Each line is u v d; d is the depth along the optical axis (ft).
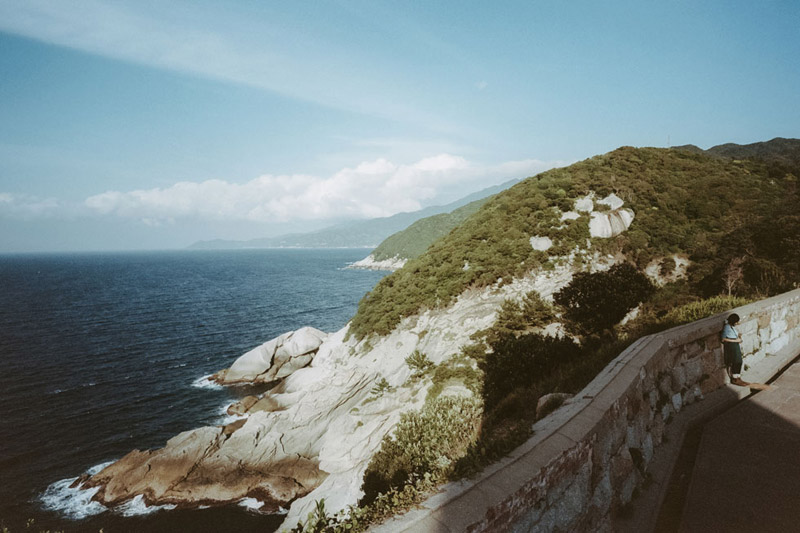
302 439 85.76
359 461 77.66
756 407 21.26
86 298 318.24
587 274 104.22
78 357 159.12
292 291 376.48
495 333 90.07
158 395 124.36
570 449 13.12
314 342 146.10
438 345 97.96
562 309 96.37
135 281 465.88
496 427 27.73
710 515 13.24
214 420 107.96
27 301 299.58
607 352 33.30
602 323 90.17
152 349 172.76
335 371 110.52
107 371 143.84
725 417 20.65
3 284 423.64
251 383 136.15
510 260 114.73
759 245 93.15
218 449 82.89
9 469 83.76
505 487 11.19
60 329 207.10
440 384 82.23
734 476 15.25
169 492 75.36
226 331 209.26
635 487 16.39
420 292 116.57
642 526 14.62
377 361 104.17
